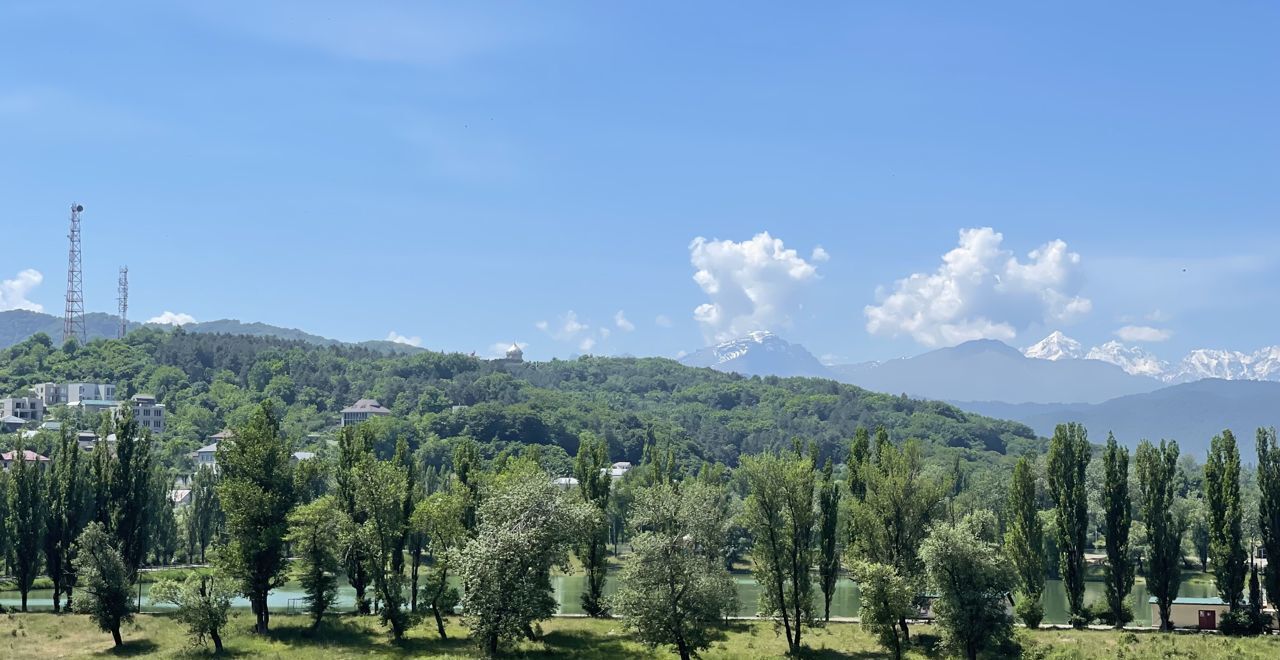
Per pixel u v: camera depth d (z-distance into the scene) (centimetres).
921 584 10088
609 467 15288
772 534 10031
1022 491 12431
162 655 9331
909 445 11800
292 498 11081
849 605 14200
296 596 14488
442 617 11269
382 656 9288
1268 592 10981
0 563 15525
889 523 10956
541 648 9719
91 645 9806
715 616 8994
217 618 9625
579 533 9900
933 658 9331
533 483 9919
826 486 12331
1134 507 19375
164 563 16900
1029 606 11238
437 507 10931
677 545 9194
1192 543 19525
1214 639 9994
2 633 10231
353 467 11819
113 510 12000
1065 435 11956
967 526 9412
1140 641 9888
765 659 9294
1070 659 8931
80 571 9781
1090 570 17862
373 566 10506
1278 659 8912
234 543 10556
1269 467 11119
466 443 15725
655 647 9225
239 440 10981
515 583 9200
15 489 12194
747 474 10225
